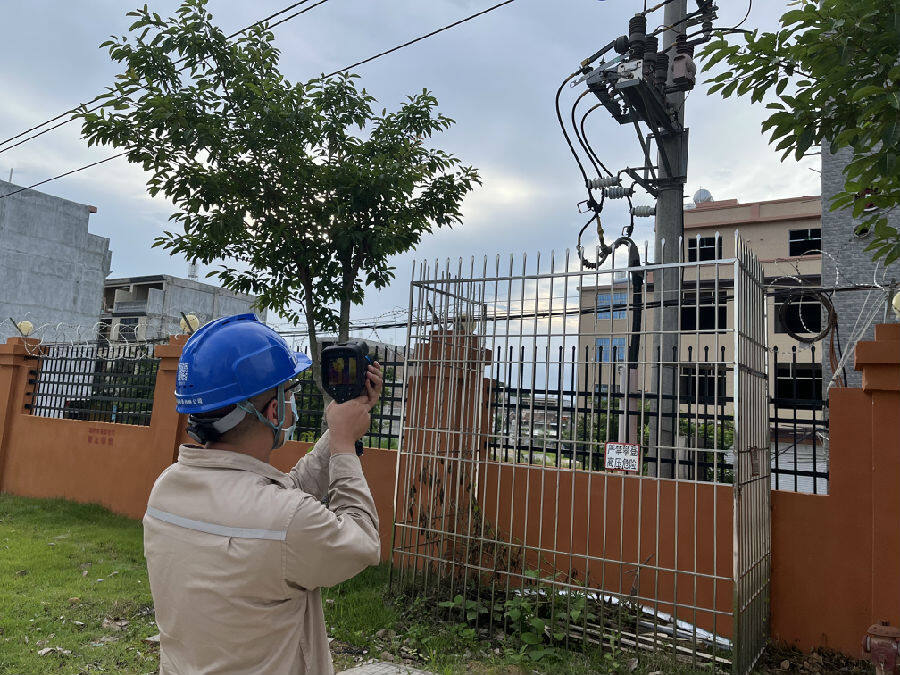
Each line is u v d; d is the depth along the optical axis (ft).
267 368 4.58
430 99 22.09
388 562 18.02
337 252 21.17
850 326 29.19
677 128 19.84
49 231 92.07
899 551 12.19
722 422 14.73
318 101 20.80
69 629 13.75
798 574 13.48
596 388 15.84
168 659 4.34
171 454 24.03
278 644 4.19
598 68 19.48
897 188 11.50
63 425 28.22
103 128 18.35
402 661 12.58
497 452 16.97
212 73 19.80
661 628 13.50
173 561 4.23
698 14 19.07
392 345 22.13
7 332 86.33
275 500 4.18
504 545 15.15
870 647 10.87
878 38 10.10
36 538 21.61
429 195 21.83
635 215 20.54
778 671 12.33
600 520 15.33
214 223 19.63
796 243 75.51
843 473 13.24
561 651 12.74
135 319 106.83
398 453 16.39
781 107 11.54
